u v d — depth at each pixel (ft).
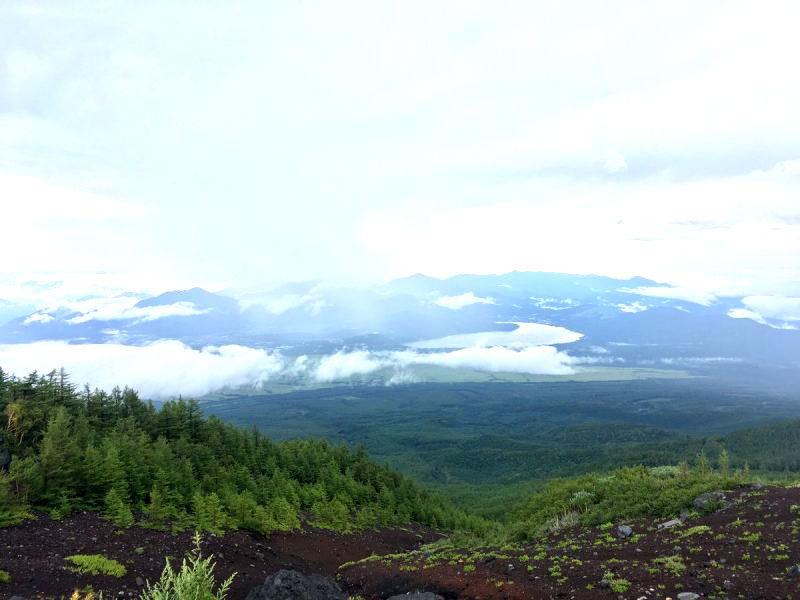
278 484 202.28
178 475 149.07
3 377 162.71
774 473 445.37
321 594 70.59
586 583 69.05
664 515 101.55
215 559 103.24
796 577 59.36
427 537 221.87
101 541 95.71
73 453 123.85
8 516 96.22
